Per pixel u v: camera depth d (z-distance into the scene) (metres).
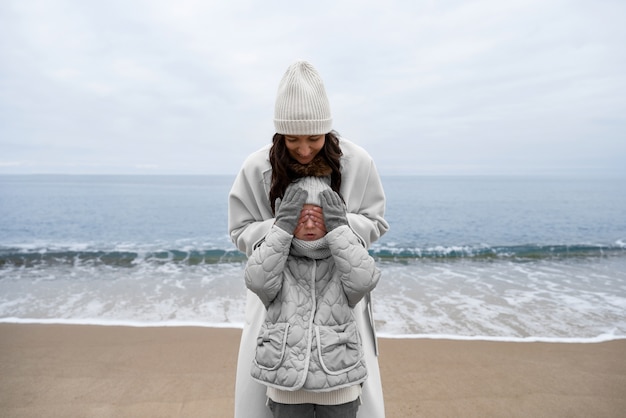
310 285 1.67
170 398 3.27
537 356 4.03
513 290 6.68
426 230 15.45
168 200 30.03
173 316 5.38
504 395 3.29
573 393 3.32
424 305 5.82
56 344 4.30
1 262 9.10
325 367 1.50
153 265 8.80
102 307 5.75
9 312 5.55
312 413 1.65
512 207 24.44
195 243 12.55
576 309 5.67
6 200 29.30
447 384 3.47
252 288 1.62
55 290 6.68
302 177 1.76
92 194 37.12
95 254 9.70
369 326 2.00
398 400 3.23
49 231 15.50
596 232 14.84
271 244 1.60
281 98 1.65
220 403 3.20
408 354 4.06
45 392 3.34
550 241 12.68
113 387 3.43
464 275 7.87
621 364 3.85
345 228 1.61
